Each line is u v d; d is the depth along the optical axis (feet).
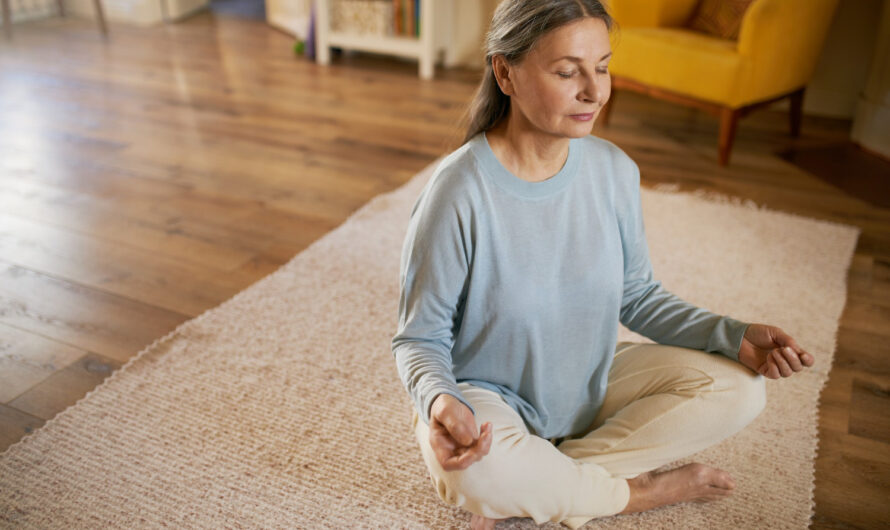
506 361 3.81
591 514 3.96
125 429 5.10
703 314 4.00
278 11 17.48
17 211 8.33
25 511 4.43
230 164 9.79
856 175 9.77
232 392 5.50
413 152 10.34
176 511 4.44
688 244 7.79
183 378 5.64
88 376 5.68
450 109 12.22
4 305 6.55
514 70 3.19
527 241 3.51
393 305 6.65
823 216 8.57
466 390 3.83
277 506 4.49
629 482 4.17
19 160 9.78
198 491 4.59
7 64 14.24
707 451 4.95
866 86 10.66
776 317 6.51
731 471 4.79
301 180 9.32
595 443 4.09
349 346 6.07
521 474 3.55
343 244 7.69
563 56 3.04
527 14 3.08
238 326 6.29
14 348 5.98
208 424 5.16
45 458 4.83
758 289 6.96
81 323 6.33
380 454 4.93
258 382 5.61
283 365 5.81
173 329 6.29
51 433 5.05
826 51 11.85
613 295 3.81
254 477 4.71
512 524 4.34
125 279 7.02
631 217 3.80
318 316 6.46
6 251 7.46
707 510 4.45
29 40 15.98
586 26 3.05
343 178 9.41
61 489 4.59
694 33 10.57
